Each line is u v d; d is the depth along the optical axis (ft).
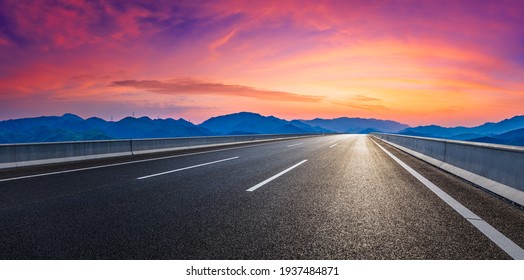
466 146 26.27
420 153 45.34
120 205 16.42
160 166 33.42
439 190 20.75
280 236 11.74
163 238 11.53
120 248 10.64
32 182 23.34
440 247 10.69
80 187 21.38
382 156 46.83
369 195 19.07
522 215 14.67
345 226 12.94
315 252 10.30
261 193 19.58
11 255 10.11
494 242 11.14
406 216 14.44
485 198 18.38
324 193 19.62
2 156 31.17
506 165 19.17
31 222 13.42
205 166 33.47
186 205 16.46
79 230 12.41
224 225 13.06
